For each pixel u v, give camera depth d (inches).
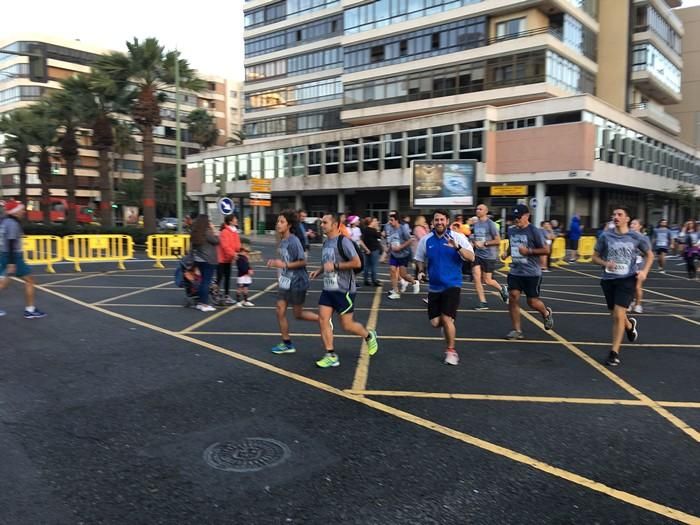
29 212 2161.7
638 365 238.4
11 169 2832.2
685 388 206.5
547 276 632.4
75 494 124.9
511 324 327.6
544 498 125.0
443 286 233.6
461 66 1430.9
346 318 230.4
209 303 390.3
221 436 157.8
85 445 151.2
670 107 2075.5
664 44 1694.1
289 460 142.9
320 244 1328.7
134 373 217.9
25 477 132.6
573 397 195.0
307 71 2192.4
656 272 697.0
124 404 183.0
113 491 126.3
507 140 1188.5
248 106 2436.0
